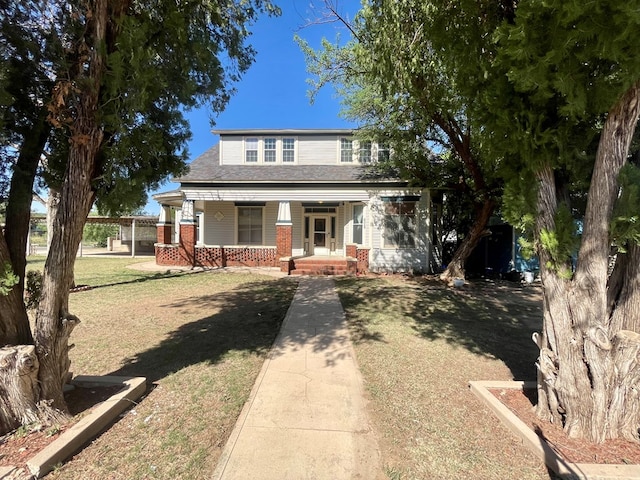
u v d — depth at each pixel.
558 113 2.44
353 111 9.65
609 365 2.40
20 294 2.66
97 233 28.66
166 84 2.95
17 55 2.66
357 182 12.28
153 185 3.64
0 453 2.19
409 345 4.64
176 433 2.55
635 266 2.47
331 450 2.36
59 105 2.30
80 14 2.70
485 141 2.87
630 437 2.41
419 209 12.16
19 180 2.72
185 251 13.23
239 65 4.40
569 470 2.10
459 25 2.96
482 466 2.23
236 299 7.56
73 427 2.43
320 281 10.29
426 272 12.09
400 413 2.88
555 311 2.59
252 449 2.36
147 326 5.43
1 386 2.35
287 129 14.10
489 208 9.70
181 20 2.95
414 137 9.40
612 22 1.82
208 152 15.81
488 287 9.74
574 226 2.53
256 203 14.57
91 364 3.88
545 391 2.69
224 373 3.63
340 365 3.89
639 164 2.65
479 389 3.18
